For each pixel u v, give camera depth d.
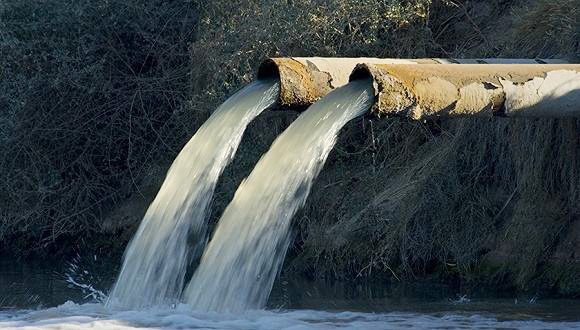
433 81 19.16
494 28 32.66
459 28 33.69
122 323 18.12
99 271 32.16
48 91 38.03
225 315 18.94
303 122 19.67
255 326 18.00
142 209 37.69
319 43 32.69
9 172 37.88
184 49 38.59
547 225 26.05
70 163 38.59
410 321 19.41
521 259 26.23
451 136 30.05
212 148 20.84
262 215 19.50
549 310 22.02
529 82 20.02
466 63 22.28
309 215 31.53
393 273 28.38
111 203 38.81
